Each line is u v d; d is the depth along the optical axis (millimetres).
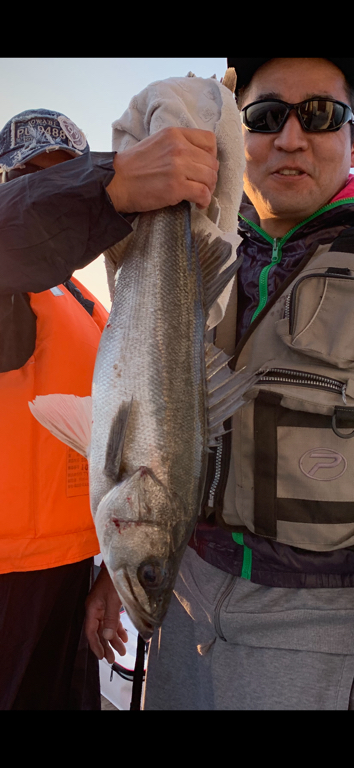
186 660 868
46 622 838
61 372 821
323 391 758
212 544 831
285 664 775
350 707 752
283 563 781
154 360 662
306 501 760
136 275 682
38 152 818
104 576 924
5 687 798
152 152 650
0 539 789
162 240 686
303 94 836
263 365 799
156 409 655
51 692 869
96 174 637
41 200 633
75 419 674
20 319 789
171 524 652
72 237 644
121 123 775
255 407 782
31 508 799
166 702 875
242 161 736
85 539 859
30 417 800
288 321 786
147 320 669
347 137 860
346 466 753
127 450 650
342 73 849
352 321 756
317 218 864
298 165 837
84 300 957
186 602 853
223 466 813
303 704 756
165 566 650
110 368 667
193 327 687
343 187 890
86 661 937
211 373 716
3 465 787
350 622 764
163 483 649
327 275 775
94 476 659
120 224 645
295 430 767
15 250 642
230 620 798
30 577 814
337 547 757
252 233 925
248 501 785
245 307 887
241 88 921
